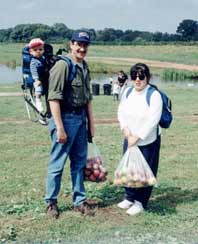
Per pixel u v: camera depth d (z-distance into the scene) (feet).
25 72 21.29
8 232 17.39
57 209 19.21
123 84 88.48
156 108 18.67
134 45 420.77
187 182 24.66
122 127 19.21
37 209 19.80
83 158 19.25
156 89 19.10
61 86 17.98
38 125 50.85
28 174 27.04
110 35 499.92
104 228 17.93
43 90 18.78
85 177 19.66
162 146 36.65
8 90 106.32
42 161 30.94
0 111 64.59
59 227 17.97
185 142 38.86
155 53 349.82
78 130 18.85
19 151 34.73
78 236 17.28
